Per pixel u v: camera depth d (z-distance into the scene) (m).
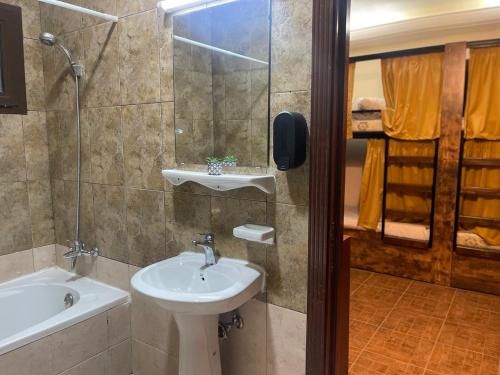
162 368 2.15
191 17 1.75
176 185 1.89
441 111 3.37
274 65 1.52
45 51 2.38
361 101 3.81
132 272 2.19
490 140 3.27
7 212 2.34
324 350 1.53
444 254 3.52
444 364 2.37
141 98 1.98
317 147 1.42
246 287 1.50
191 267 1.79
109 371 2.16
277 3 1.48
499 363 2.36
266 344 1.71
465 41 3.27
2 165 2.29
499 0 3.08
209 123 1.74
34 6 2.35
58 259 2.60
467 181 3.43
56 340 1.88
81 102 2.25
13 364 1.71
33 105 2.40
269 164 1.58
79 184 2.35
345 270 1.73
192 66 1.77
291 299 1.60
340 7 1.36
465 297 3.31
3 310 2.22
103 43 2.09
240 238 1.67
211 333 1.66
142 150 2.03
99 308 2.07
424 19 3.40
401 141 3.65
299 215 1.53
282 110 1.52
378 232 3.86
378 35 3.68
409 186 3.67
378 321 2.91
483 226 3.37
